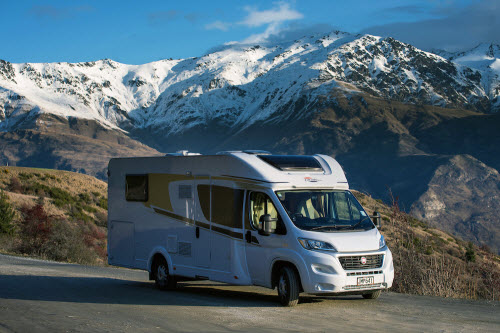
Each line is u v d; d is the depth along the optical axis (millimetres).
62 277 15359
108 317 8492
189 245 11531
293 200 9930
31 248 31188
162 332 7332
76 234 32375
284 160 10539
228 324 8000
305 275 9164
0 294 11375
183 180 11695
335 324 8055
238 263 10438
